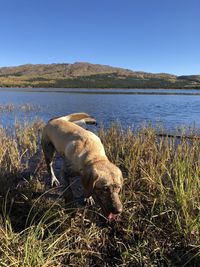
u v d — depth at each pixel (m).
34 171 1.59
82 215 1.10
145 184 1.32
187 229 1.00
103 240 1.00
